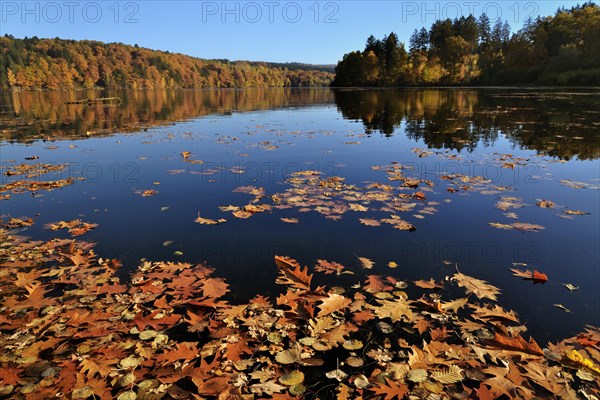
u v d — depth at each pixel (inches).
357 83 3203.7
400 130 509.0
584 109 703.1
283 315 110.5
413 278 132.0
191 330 104.0
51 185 250.7
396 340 100.8
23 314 111.0
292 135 482.6
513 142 388.8
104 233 171.9
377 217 187.9
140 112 922.1
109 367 90.0
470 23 2805.1
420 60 2829.7
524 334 102.2
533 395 81.2
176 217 191.9
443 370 88.7
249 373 88.7
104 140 448.1
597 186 232.4
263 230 174.1
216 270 137.9
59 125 624.1
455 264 140.8
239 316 109.5
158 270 137.2
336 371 89.6
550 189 228.5
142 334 102.0
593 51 1860.2
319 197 219.9
